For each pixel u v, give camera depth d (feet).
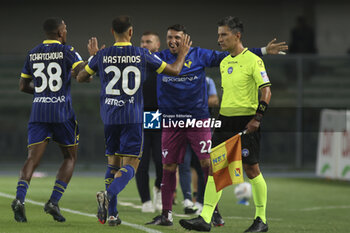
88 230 60.90
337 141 149.69
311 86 183.62
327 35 226.99
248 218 84.28
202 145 73.72
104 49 63.67
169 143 72.23
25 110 175.94
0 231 58.03
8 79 177.27
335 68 183.42
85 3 223.10
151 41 89.71
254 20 226.58
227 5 226.17
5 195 94.58
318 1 226.17
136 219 75.72
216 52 73.51
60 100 66.03
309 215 92.38
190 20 225.56
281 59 182.09
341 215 93.30
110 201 64.69
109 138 65.10
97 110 178.50
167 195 71.05
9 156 171.53
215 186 63.26
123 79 62.85
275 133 177.99
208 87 94.79
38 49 66.44
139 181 85.76
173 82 72.95
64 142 67.56
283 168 175.83
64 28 68.28
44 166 166.30
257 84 63.87
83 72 64.64
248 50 65.57
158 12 224.74
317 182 149.07
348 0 226.17
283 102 180.45
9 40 222.48
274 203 108.17
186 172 87.10
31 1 222.69
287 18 226.58
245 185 103.45
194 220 62.85
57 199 65.57
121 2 223.51
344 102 183.11
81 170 168.45
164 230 65.16
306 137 177.78
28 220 66.95
